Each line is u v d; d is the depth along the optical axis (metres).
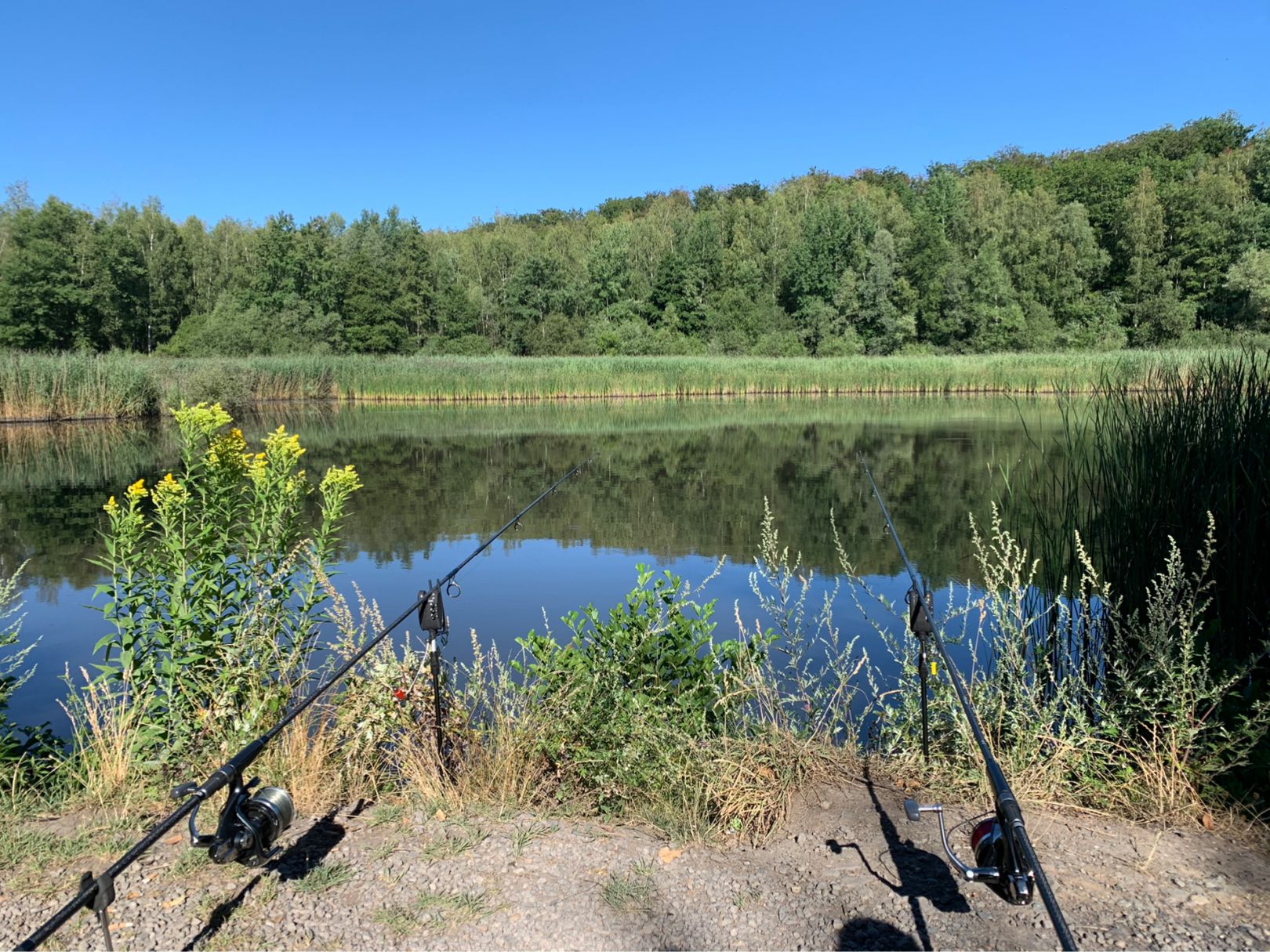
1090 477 5.38
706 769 2.91
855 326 54.56
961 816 2.78
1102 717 3.36
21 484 13.09
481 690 3.94
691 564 7.82
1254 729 2.97
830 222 59.16
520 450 17.52
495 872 2.48
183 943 2.17
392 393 33.06
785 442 18.50
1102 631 4.22
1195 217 51.06
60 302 44.22
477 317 57.91
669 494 11.83
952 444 17.39
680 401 33.06
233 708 3.36
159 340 54.22
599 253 60.44
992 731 3.30
